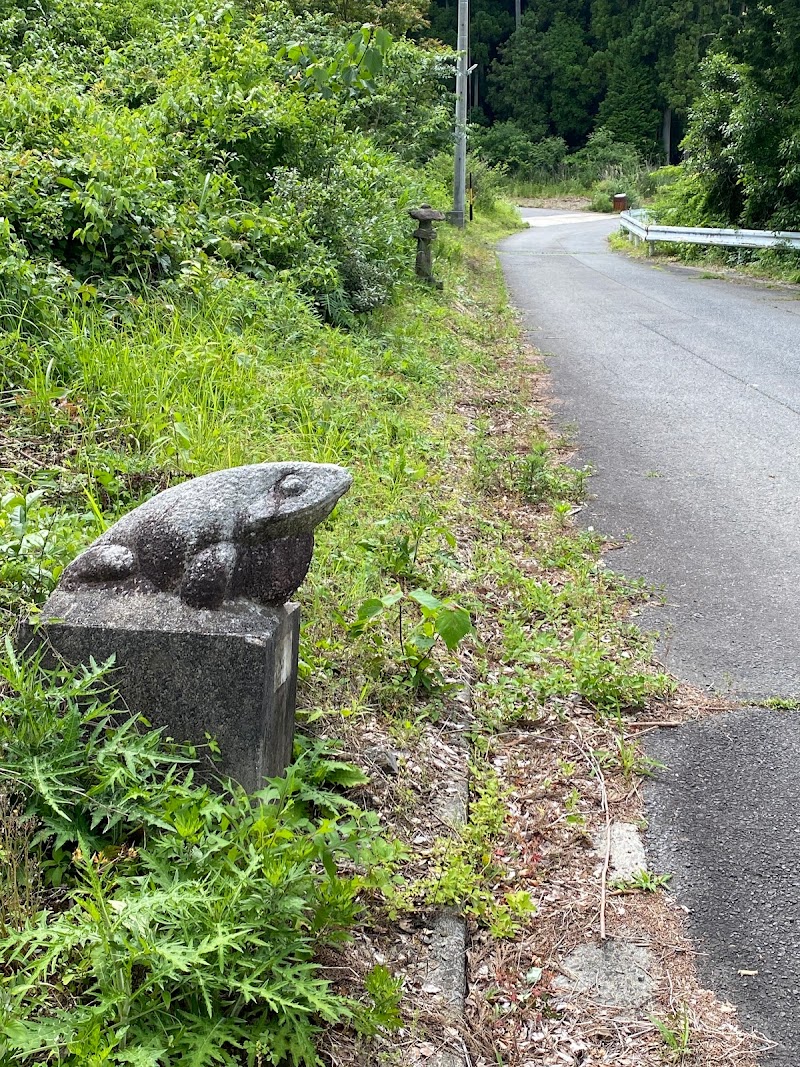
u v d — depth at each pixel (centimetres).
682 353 1154
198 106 998
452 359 996
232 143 1011
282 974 225
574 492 671
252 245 855
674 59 5878
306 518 282
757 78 2059
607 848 337
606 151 5800
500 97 6544
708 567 559
